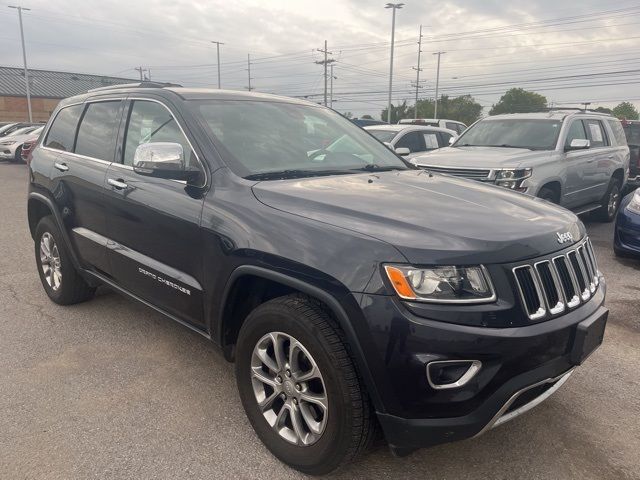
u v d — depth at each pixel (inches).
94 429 119.3
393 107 2682.1
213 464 108.6
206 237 116.9
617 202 390.0
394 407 90.4
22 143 828.0
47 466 107.0
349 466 108.3
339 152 148.4
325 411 97.7
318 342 95.5
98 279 166.9
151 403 130.3
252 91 162.9
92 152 164.9
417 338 87.0
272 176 124.2
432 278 88.6
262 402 111.0
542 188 290.2
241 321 122.1
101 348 159.2
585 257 112.8
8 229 326.3
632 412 128.6
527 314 92.7
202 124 131.2
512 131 336.2
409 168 157.8
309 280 97.1
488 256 91.6
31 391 134.7
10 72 2329.0
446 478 105.6
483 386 88.7
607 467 109.0
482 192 126.2
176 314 133.6
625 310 196.4
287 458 106.3
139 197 137.0
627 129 544.4
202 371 146.2
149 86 152.3
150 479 104.0
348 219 100.3
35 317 181.8
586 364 152.9
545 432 120.3
